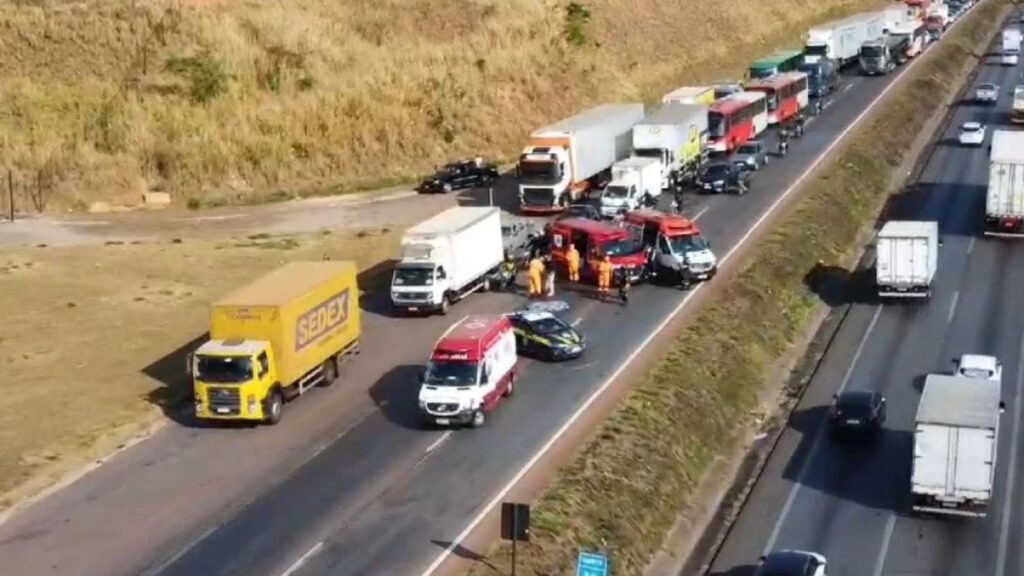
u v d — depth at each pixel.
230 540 37.16
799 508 43.12
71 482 41.59
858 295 65.62
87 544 37.09
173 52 93.81
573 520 38.19
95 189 81.00
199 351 45.31
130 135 84.94
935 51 141.38
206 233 73.88
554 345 51.50
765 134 98.62
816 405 52.09
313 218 77.50
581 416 45.84
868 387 53.41
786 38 146.00
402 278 57.72
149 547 36.84
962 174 90.88
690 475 44.72
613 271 61.62
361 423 46.00
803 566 36.44
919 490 41.62
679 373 50.12
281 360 46.47
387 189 84.94
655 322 56.75
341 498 39.78
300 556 36.06
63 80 90.44
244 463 42.72
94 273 64.44
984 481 40.81
